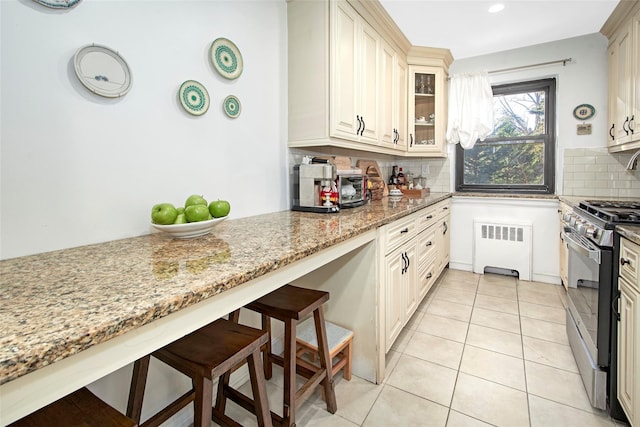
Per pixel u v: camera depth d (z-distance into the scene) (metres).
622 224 1.35
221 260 0.90
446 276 3.29
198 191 1.46
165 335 0.67
